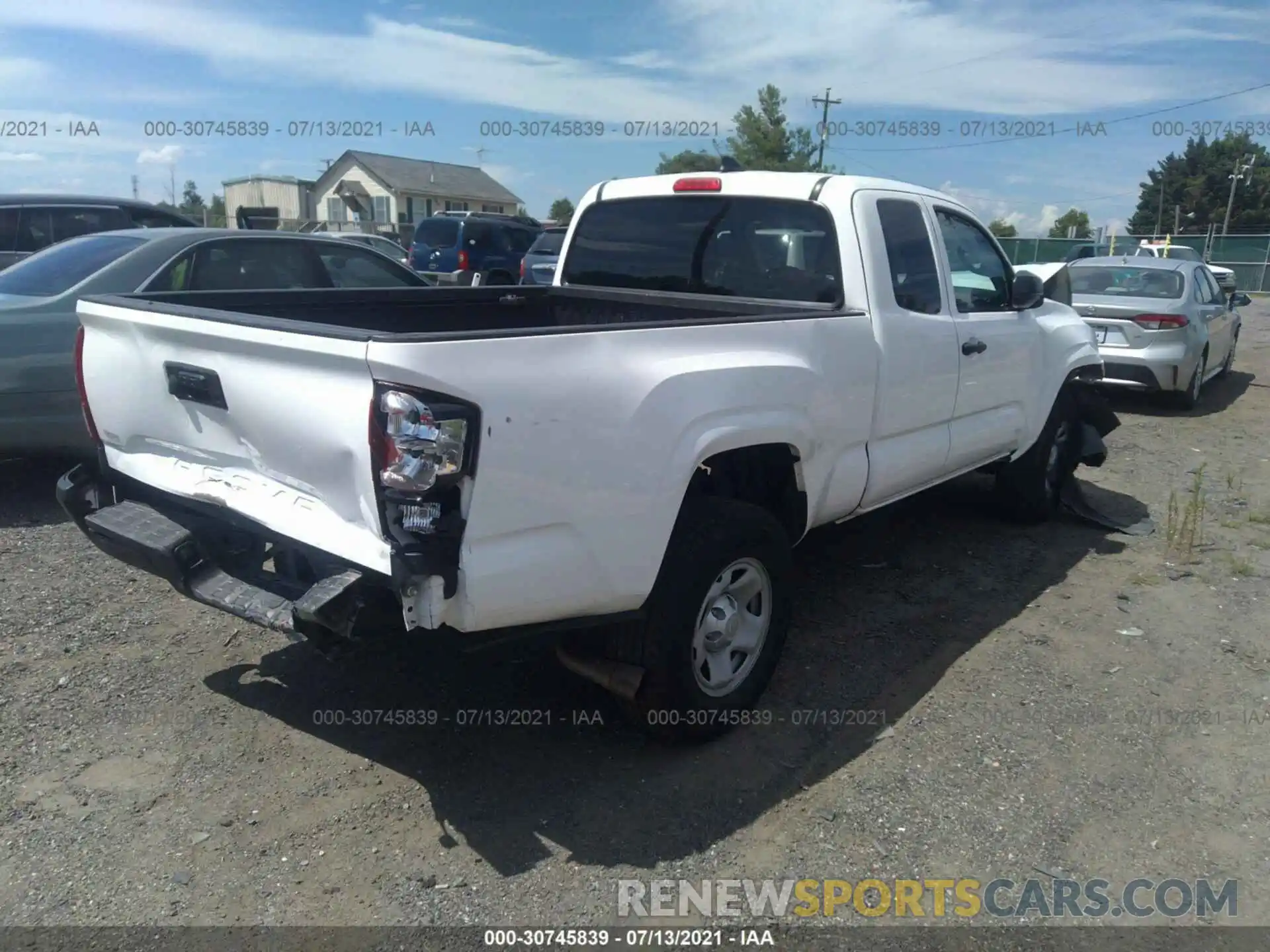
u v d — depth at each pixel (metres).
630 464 2.98
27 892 2.74
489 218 18.44
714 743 3.59
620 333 3.01
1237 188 71.50
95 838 2.97
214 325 2.98
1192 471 7.81
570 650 3.41
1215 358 11.55
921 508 6.57
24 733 3.51
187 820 3.07
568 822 3.11
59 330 5.80
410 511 2.57
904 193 4.62
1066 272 7.06
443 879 2.84
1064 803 3.29
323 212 48.50
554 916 2.71
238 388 2.96
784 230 4.43
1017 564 5.55
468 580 2.66
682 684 3.34
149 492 3.57
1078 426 6.33
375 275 7.63
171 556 3.14
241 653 4.16
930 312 4.62
